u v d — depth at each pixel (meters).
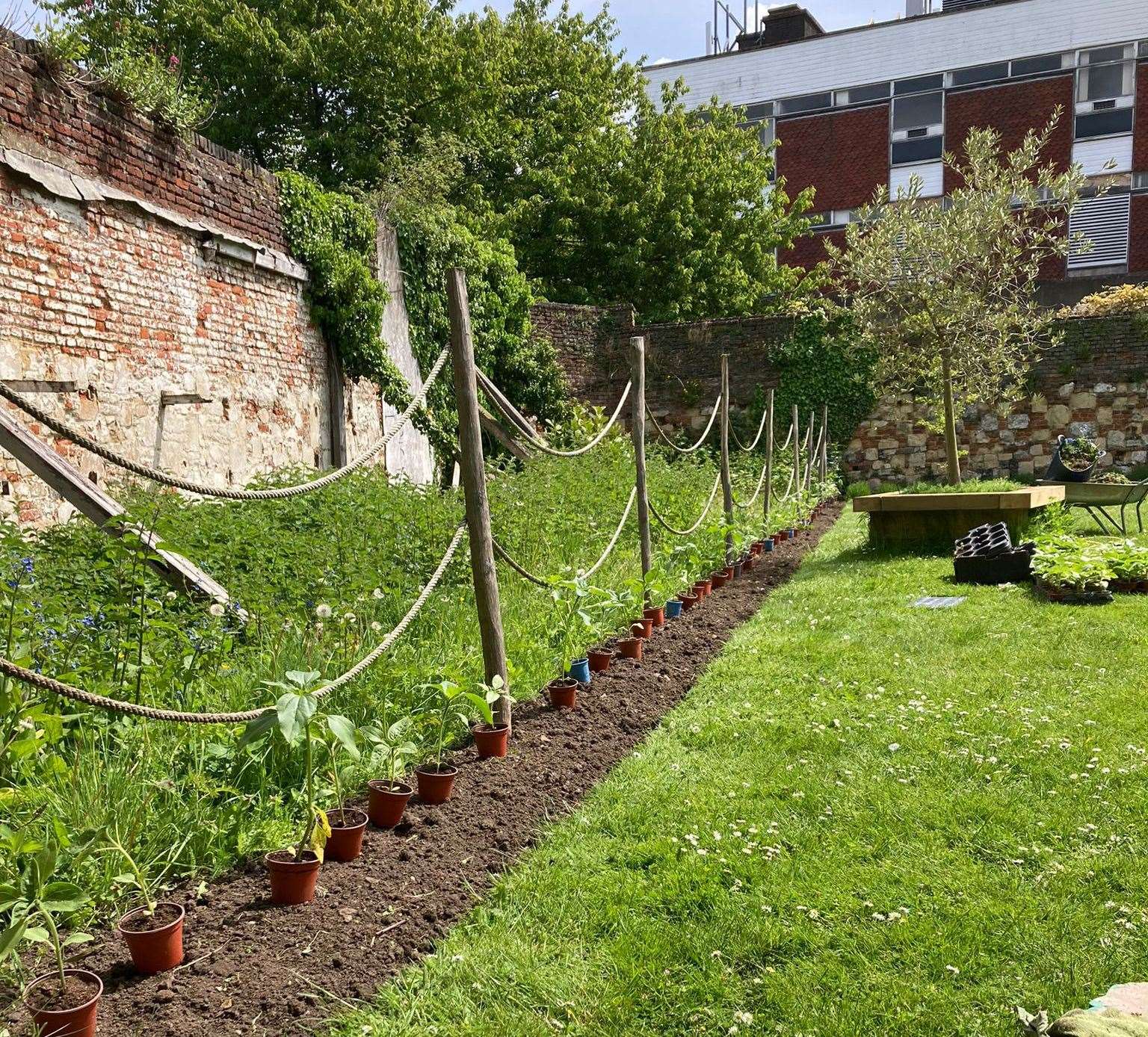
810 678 4.59
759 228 23.95
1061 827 2.82
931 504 8.39
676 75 29.30
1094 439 15.16
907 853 2.71
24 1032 1.79
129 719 3.03
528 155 22.11
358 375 11.87
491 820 2.97
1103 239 24.75
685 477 10.80
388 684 3.48
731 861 2.68
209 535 5.35
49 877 1.97
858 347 16.45
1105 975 2.08
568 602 4.89
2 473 6.48
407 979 2.13
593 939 2.34
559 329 17.91
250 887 2.45
